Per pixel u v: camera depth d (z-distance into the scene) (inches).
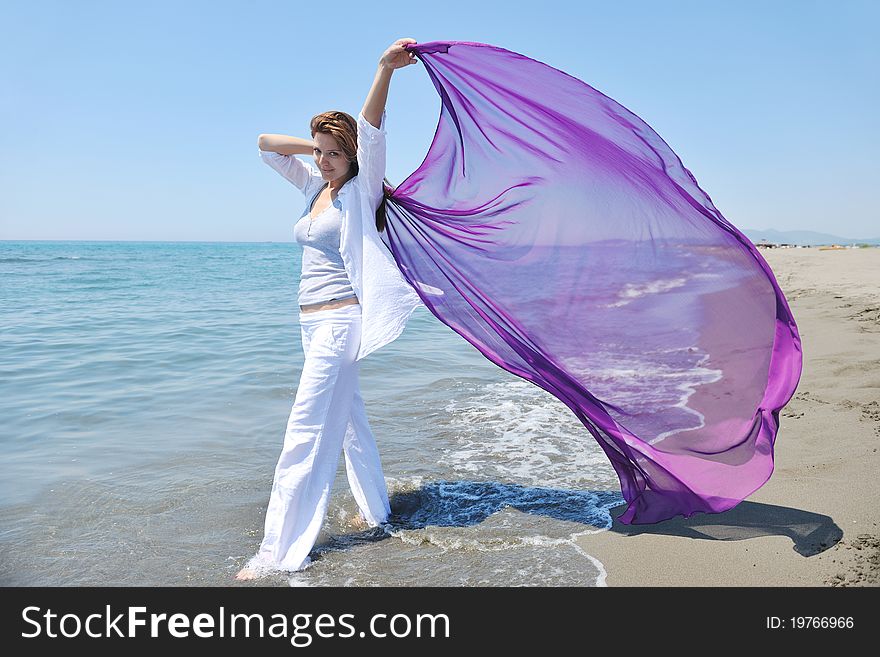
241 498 157.2
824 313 374.9
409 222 144.2
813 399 200.4
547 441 199.5
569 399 144.4
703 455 133.6
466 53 129.3
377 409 236.5
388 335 134.9
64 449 192.1
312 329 134.6
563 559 122.0
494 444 196.7
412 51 125.6
